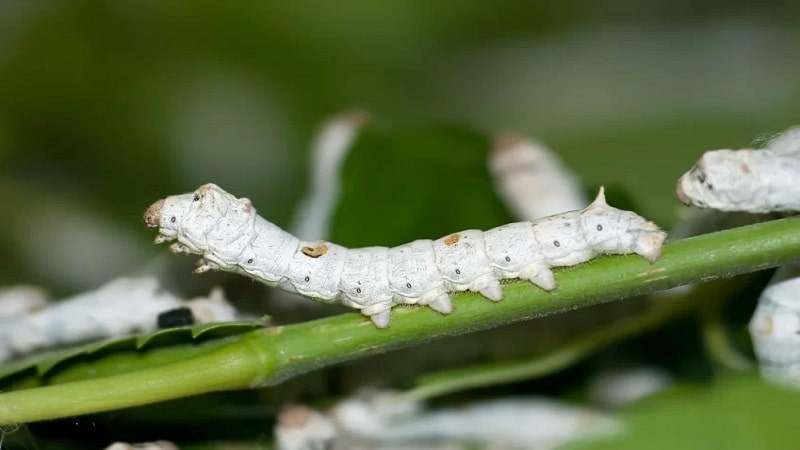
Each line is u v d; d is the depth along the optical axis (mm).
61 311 306
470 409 323
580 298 264
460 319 266
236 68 513
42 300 334
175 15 505
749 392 282
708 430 276
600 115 507
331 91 523
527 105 527
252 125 499
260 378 267
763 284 291
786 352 283
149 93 493
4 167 450
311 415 300
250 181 483
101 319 305
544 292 264
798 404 277
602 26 543
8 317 316
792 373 283
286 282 271
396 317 267
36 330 307
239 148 490
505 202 349
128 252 433
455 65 540
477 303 266
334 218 337
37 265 421
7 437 281
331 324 269
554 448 292
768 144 284
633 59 525
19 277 416
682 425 281
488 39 554
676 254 261
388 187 340
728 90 501
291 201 480
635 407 290
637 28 534
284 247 271
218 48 513
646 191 469
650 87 515
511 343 318
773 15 523
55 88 475
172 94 495
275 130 501
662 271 261
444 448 318
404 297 267
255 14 521
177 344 280
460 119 526
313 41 528
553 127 516
